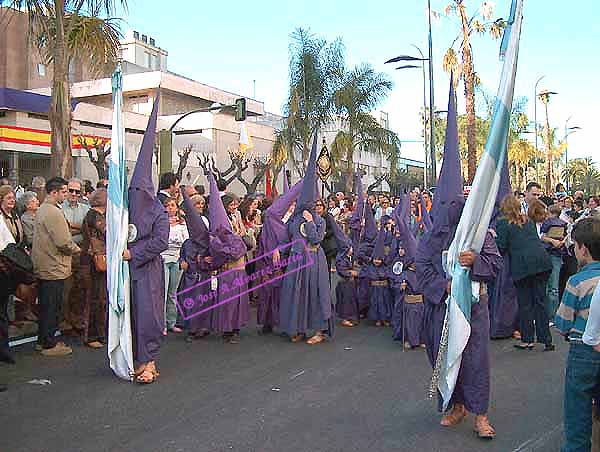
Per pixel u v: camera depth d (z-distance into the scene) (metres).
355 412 5.78
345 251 10.00
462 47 26.66
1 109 23.64
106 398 6.15
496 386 6.61
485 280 5.05
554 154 64.88
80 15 12.52
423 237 5.59
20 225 8.23
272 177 29.61
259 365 7.47
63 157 12.06
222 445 4.99
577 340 4.09
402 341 8.53
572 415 4.11
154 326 6.73
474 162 26.83
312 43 30.14
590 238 4.17
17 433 5.23
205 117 36.09
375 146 30.80
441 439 5.12
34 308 9.15
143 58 51.78
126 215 6.69
